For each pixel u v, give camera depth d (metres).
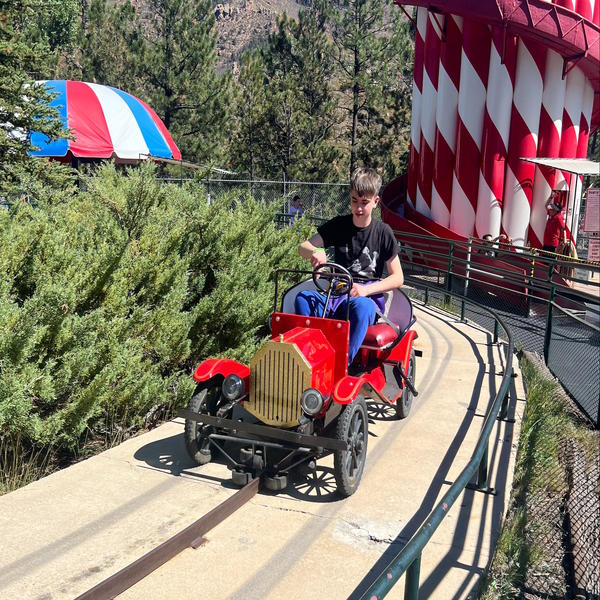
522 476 5.69
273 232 9.14
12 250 5.69
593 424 7.66
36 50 14.35
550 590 4.36
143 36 42.69
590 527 5.17
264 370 4.66
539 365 9.41
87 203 7.72
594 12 17.80
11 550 3.84
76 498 4.52
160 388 6.01
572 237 17.77
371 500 4.77
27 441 5.30
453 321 11.82
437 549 4.19
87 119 23.03
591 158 42.28
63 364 5.15
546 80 17.16
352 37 39.84
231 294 6.88
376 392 5.13
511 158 17.28
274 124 37.62
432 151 18.84
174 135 40.00
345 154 41.50
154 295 6.55
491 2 16.06
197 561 3.88
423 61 19.09
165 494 4.63
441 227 17.98
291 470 5.10
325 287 5.47
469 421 6.54
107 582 3.44
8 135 13.63
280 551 4.03
